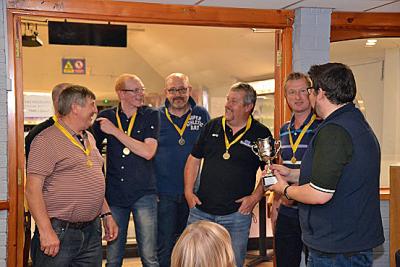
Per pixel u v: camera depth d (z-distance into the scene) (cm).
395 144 378
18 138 279
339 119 197
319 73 203
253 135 287
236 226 283
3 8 273
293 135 278
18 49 279
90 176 248
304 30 317
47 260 242
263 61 640
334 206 198
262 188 270
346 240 198
